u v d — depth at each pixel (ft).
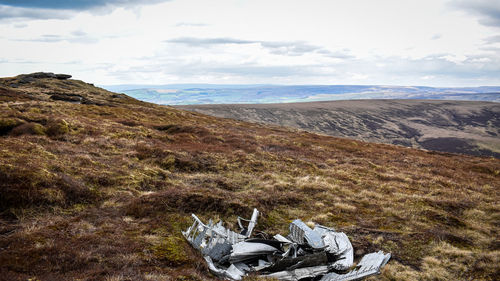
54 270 22.81
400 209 47.21
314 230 34.14
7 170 36.45
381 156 102.06
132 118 128.36
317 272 26.11
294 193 51.83
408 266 30.14
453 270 29.19
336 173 69.97
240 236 32.07
